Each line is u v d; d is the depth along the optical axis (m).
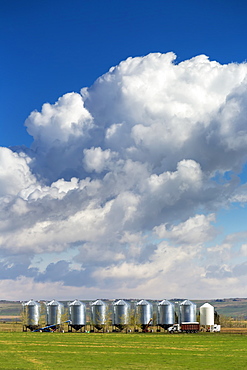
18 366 101.38
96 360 113.06
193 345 151.12
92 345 151.25
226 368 101.12
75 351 132.88
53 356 120.56
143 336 195.88
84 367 101.12
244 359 115.69
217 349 138.50
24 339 178.00
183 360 113.75
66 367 100.75
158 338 182.88
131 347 144.88
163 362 110.19
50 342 163.25
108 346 147.88
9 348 140.62
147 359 115.44
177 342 162.88
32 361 110.06
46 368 98.81
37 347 144.12
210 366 104.00
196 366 103.94
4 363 105.75
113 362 109.62
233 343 158.00
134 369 99.19
